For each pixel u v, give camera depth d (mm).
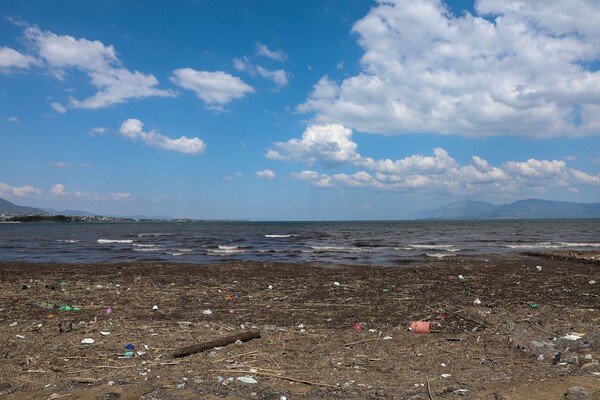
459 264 25812
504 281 18312
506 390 6020
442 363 7309
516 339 8539
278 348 8211
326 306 12859
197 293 15141
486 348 8195
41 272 21531
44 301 13336
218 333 9344
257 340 8836
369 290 15930
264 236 63656
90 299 13797
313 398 5848
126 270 22516
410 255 32344
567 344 8109
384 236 62969
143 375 6699
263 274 20922
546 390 5977
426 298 14234
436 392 5992
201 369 6984
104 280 18609
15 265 25047
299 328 10031
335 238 57719
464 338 8953
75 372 6840
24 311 11812
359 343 8633
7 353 7820
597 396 5633
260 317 11273
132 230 91938
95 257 31406
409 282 18094
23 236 63812
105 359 7496
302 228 105438
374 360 7500
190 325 10133
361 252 35344
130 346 8219
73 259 29922
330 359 7543
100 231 85750
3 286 16547
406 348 8250
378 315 11602
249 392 6039
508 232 75625
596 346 7891
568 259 27406
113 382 6387
